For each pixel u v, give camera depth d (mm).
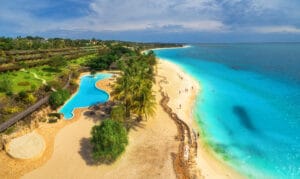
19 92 65125
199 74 121938
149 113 51844
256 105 70750
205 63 171750
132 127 52750
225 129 54938
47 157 42000
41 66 106062
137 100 52406
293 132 53312
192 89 88188
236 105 70938
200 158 43125
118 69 117688
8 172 38031
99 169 39031
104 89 84312
